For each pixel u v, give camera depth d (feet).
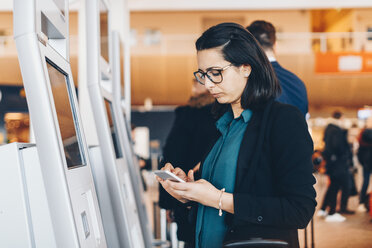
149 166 17.11
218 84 4.27
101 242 4.58
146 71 50.44
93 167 6.25
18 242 3.71
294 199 3.89
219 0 21.16
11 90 43.06
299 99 7.04
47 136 3.57
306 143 4.00
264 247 3.66
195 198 4.10
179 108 8.66
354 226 18.33
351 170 24.88
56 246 3.76
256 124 4.28
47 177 3.58
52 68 4.11
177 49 49.83
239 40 4.20
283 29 49.47
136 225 7.66
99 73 6.48
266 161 4.11
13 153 3.75
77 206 3.86
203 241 4.44
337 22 48.70
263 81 4.31
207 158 4.81
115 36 9.96
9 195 3.74
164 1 20.74
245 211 3.94
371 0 20.75
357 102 55.42
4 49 41.16
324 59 37.50
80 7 13.00
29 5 3.60
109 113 7.61
